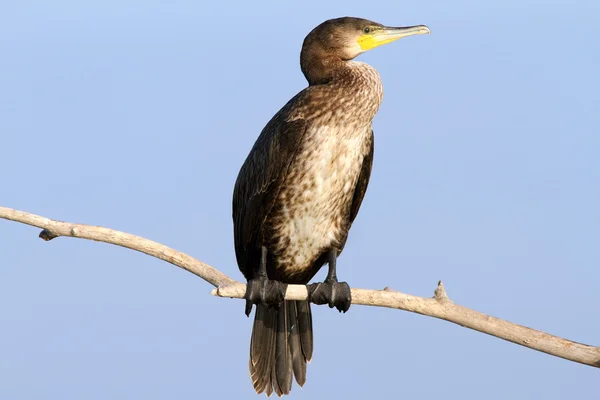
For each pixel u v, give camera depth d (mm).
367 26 11750
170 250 9852
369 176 11633
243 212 11430
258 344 11539
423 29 11789
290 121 10992
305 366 11578
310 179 11023
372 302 9688
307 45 11781
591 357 8945
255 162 11203
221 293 9328
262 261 11227
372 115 11234
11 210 9883
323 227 11352
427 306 9469
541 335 9125
